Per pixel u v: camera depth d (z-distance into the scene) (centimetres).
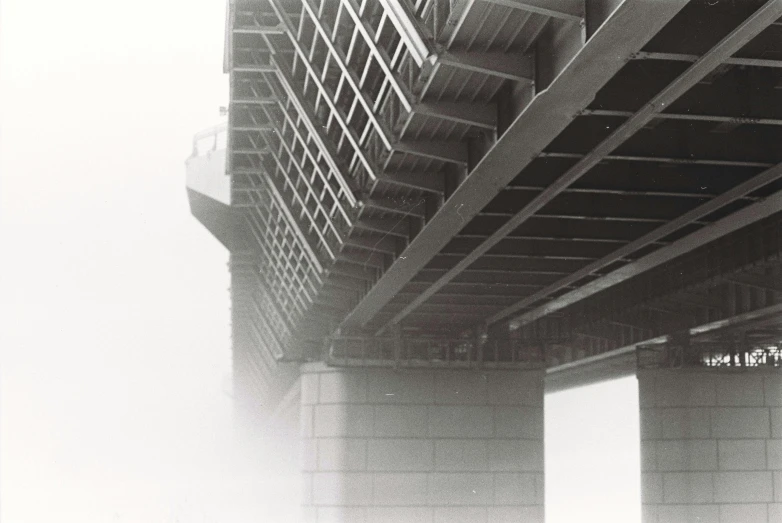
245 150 4656
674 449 6531
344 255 4738
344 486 6397
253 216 5831
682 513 6456
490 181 3128
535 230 3900
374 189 3706
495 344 6562
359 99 3222
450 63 2488
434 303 5603
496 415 6500
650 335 6241
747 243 4394
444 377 6512
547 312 6059
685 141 2975
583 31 2139
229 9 3534
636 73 2502
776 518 6400
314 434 6550
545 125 2603
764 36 2273
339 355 6488
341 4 2953
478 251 4141
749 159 2988
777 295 4856
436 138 3178
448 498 6394
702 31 2188
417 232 3959
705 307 5341
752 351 6625
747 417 6531
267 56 3841
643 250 4297
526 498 6412
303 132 4019
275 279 6762
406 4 2528
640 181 3278
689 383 6544
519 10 2300
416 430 6456
